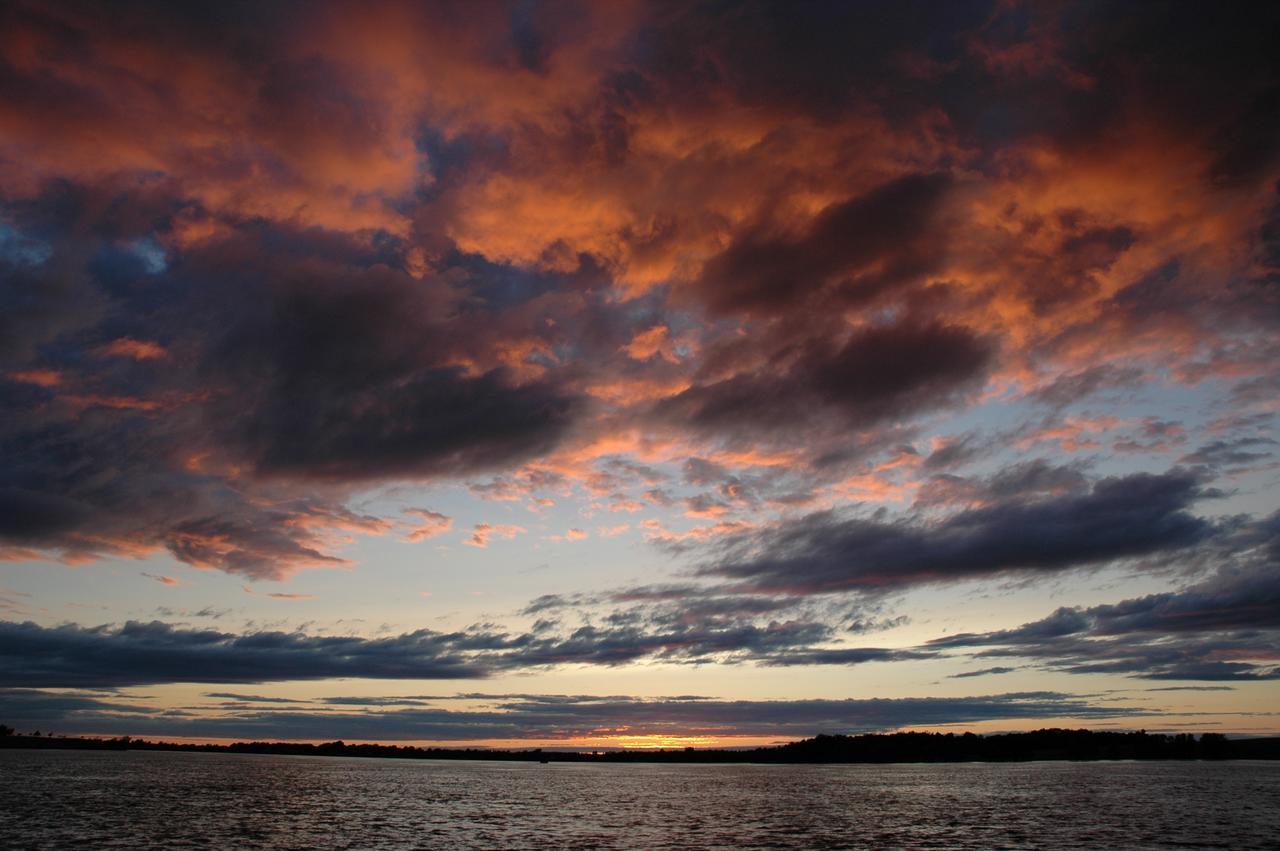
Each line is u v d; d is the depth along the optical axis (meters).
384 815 129.75
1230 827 113.12
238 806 140.38
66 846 88.31
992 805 152.88
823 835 105.31
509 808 148.38
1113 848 92.81
